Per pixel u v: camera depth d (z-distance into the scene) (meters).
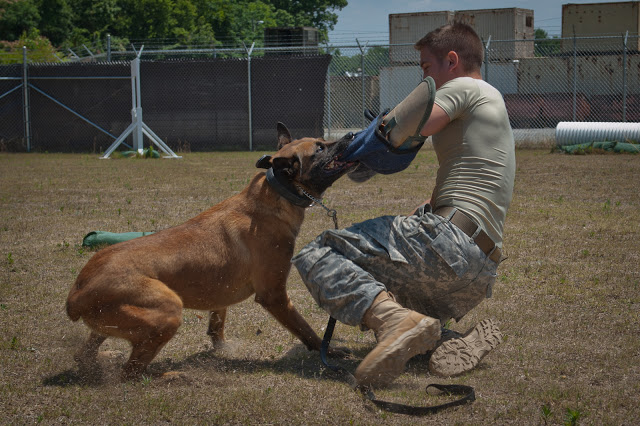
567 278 5.30
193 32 41.16
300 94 19.61
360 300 3.11
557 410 2.89
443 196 3.40
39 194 10.29
